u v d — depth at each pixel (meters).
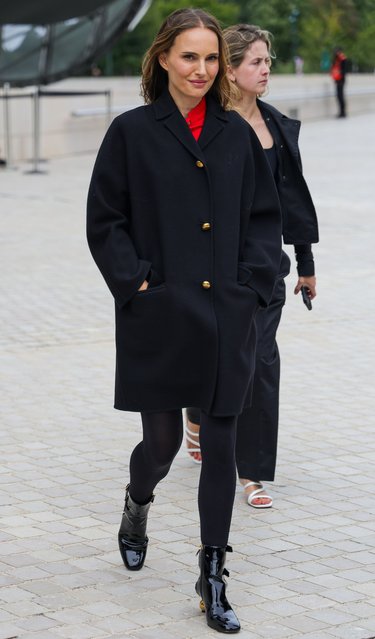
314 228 8.29
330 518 7.97
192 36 6.09
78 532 7.58
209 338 6.18
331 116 54.38
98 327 14.16
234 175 6.28
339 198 26.23
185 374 6.26
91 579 6.79
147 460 6.55
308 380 11.84
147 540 7.05
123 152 6.29
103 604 6.42
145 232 6.29
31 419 10.29
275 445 8.22
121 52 67.94
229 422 6.29
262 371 8.09
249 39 8.02
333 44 75.12
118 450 9.45
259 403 8.12
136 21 33.62
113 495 8.34
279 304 8.30
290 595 6.62
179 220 6.21
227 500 6.25
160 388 6.29
